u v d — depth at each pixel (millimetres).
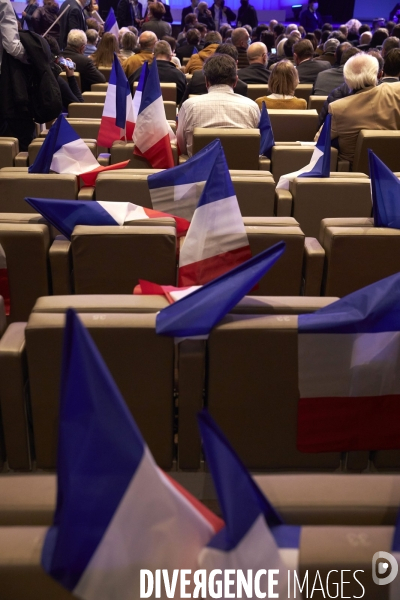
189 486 1729
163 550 925
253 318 1532
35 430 1609
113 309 1610
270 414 1596
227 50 5656
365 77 4008
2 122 4602
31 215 2449
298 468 1673
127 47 7000
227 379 1550
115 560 917
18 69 4434
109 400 910
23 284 2277
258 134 3471
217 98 3766
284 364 1530
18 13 11812
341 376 1539
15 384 1569
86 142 3701
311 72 6402
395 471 1707
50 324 1498
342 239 2223
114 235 2070
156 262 2111
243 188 2918
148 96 3416
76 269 2117
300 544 950
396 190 2242
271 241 2240
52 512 1126
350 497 1153
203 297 1521
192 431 1630
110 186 2801
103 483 909
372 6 16734
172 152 3650
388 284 1507
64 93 5336
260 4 16766
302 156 3648
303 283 2398
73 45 6234
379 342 1503
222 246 1991
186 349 1532
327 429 1604
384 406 1573
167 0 13523
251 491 908
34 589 952
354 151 4066
